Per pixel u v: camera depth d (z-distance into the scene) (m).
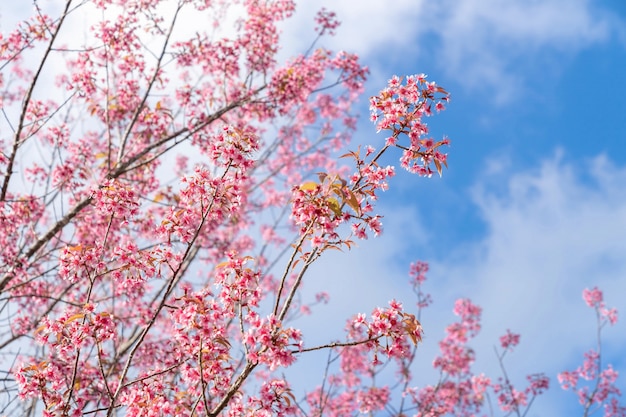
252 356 4.15
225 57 10.02
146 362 7.22
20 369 4.83
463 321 12.80
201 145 9.27
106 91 9.46
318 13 10.60
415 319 4.32
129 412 4.69
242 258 4.58
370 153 4.72
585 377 12.47
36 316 8.55
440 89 4.70
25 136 8.34
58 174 7.96
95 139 11.18
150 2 9.02
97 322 4.75
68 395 4.88
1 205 7.75
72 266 5.13
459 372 12.29
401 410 9.14
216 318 4.43
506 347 12.55
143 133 9.58
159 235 5.06
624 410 12.09
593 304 12.70
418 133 4.62
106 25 8.98
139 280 5.12
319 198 4.38
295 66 10.29
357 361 10.95
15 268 7.78
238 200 4.93
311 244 4.36
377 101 4.75
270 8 10.57
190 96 9.71
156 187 9.25
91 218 8.28
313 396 10.78
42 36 8.27
